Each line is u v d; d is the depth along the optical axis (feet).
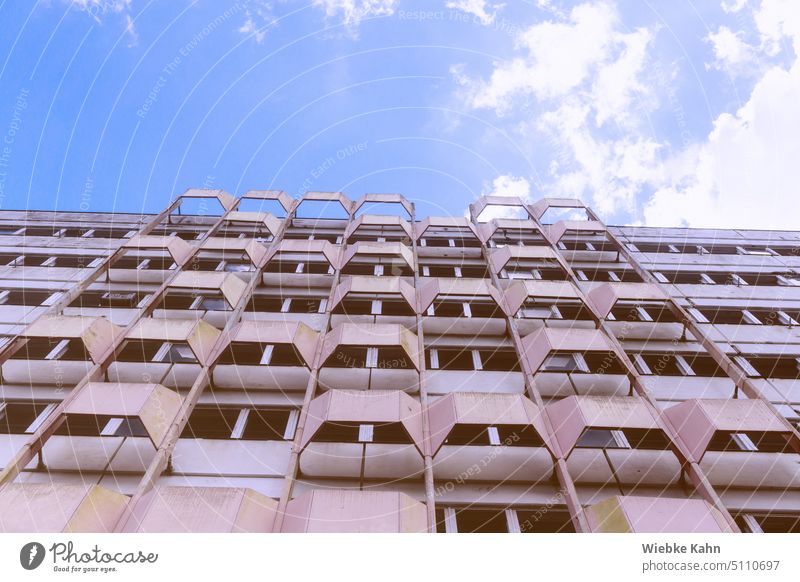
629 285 83.92
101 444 55.06
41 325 66.39
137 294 84.79
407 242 108.37
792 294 92.43
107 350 65.82
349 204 121.39
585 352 67.31
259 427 60.64
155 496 45.62
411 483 53.11
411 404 58.08
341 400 56.29
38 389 63.05
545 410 60.80
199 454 55.42
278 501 50.42
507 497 52.60
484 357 74.23
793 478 55.06
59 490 45.27
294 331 68.85
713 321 84.84
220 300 83.41
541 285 82.53
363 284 80.69
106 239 106.01
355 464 54.34
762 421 56.08
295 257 98.73
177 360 68.13
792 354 75.51
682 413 58.95
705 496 50.83
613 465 55.62
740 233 119.24
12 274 89.92
